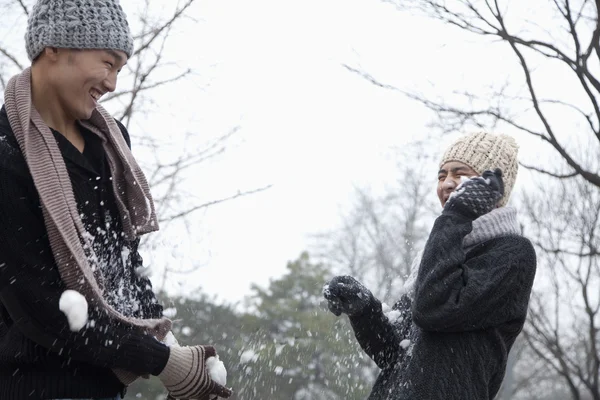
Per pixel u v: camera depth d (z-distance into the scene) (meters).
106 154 3.44
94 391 3.25
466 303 3.79
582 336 17.39
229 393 3.39
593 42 8.48
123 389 3.42
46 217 3.08
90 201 3.30
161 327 3.37
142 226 3.48
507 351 4.03
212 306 8.34
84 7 3.20
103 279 3.23
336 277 4.14
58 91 3.26
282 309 15.57
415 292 3.89
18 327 3.12
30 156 3.10
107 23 3.23
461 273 3.84
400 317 4.29
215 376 3.34
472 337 3.90
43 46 3.21
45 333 3.09
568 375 16.08
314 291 18.92
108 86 3.29
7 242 3.07
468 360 3.88
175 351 3.28
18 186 3.10
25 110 3.14
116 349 3.15
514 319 4.00
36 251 3.11
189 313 7.32
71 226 3.10
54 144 3.17
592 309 16.81
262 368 4.88
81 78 3.22
